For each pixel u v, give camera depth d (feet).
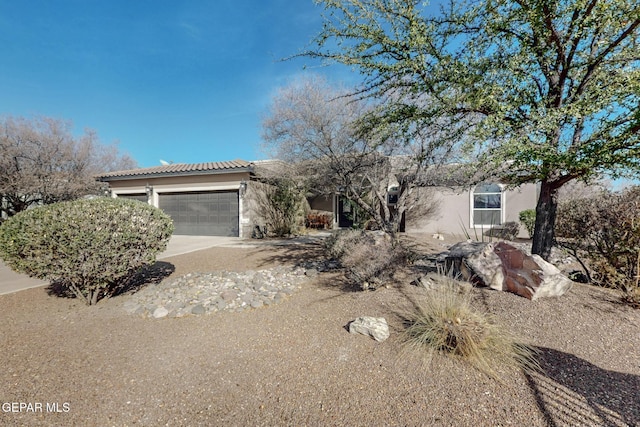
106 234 14.08
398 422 7.01
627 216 15.02
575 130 14.02
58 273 13.83
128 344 11.24
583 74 13.89
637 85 9.98
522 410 7.22
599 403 7.42
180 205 49.47
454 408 7.37
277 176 37.88
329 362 9.64
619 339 10.55
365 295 15.33
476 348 9.39
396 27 13.98
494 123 12.26
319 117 25.84
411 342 10.43
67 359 10.14
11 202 53.42
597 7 10.48
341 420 7.15
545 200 16.30
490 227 42.75
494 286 14.56
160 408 7.74
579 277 17.48
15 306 15.52
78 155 61.00
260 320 13.25
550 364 9.12
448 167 23.94
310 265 23.76
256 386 8.55
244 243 38.70
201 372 9.31
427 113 14.93
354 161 27.14
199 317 13.84
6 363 9.87
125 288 18.39
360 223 40.11
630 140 10.72
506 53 13.30
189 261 26.91
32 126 54.85
